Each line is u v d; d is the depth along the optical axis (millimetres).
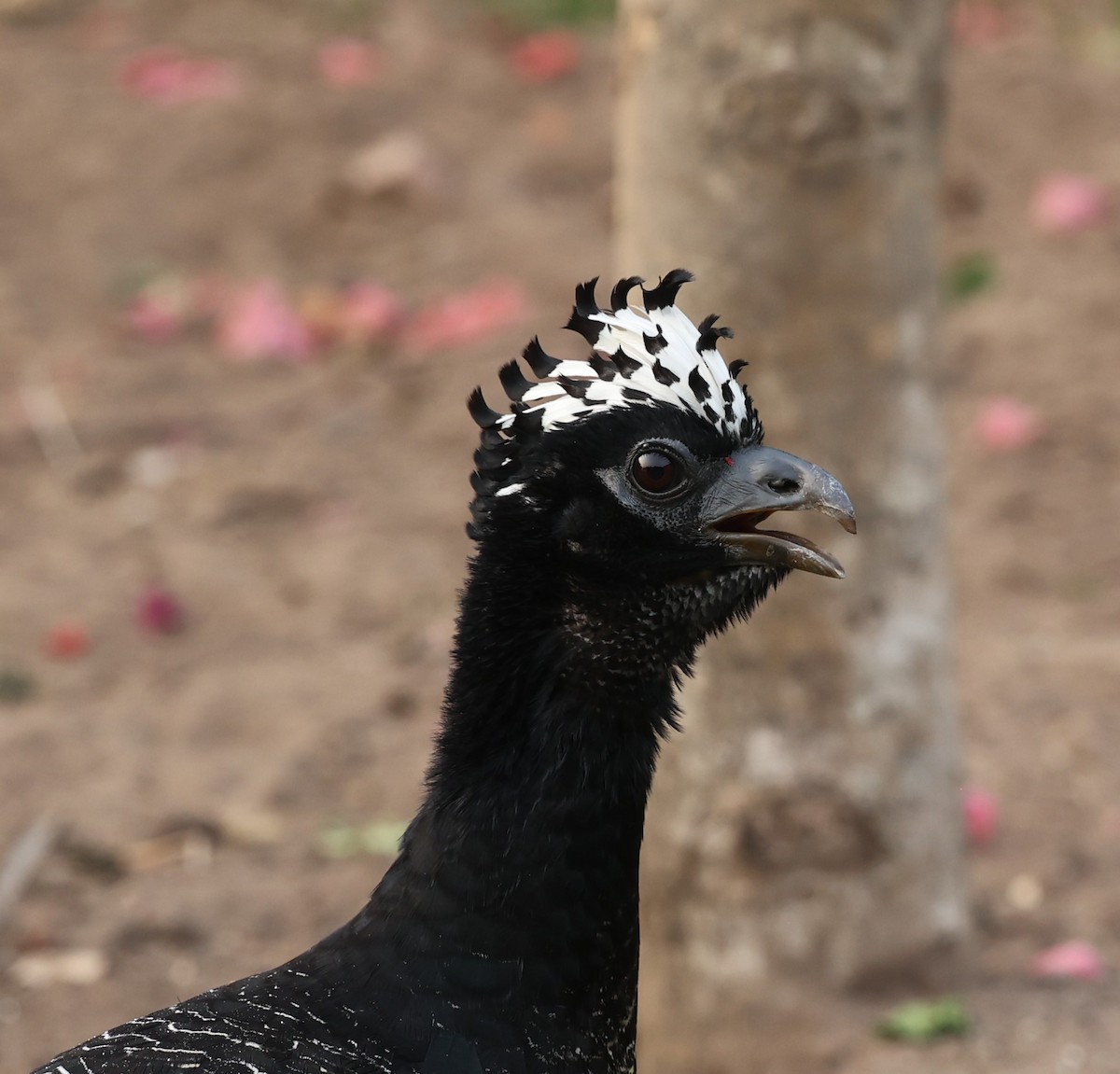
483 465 7199
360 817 14797
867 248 10414
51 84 26953
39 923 13305
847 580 10758
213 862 14164
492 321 22562
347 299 23344
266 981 7027
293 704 16391
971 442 19953
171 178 25406
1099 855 13656
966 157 25359
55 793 14961
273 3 29688
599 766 7102
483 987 6871
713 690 10734
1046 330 21578
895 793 11133
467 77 27984
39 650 17281
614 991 7191
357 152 26000
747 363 7707
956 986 11516
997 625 17234
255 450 20844
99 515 19688
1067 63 27703
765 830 10875
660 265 10430
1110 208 23891
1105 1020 11195
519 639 7113
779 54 10023
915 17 10422
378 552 18938
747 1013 11039
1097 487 19078
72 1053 6723
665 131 10273
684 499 7164
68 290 23797
